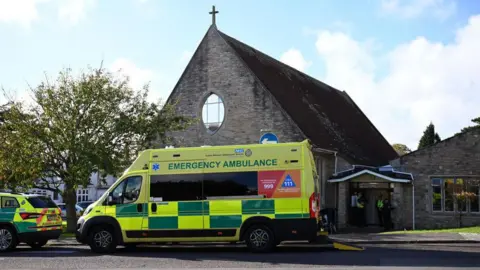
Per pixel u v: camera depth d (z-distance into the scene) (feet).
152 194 53.01
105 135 83.20
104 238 53.57
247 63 101.76
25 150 80.69
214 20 105.29
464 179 88.63
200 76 103.76
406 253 48.83
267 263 43.34
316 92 127.03
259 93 98.27
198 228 51.49
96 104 83.35
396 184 89.92
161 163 53.52
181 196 52.37
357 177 91.30
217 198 51.52
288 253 49.85
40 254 53.67
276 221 50.01
